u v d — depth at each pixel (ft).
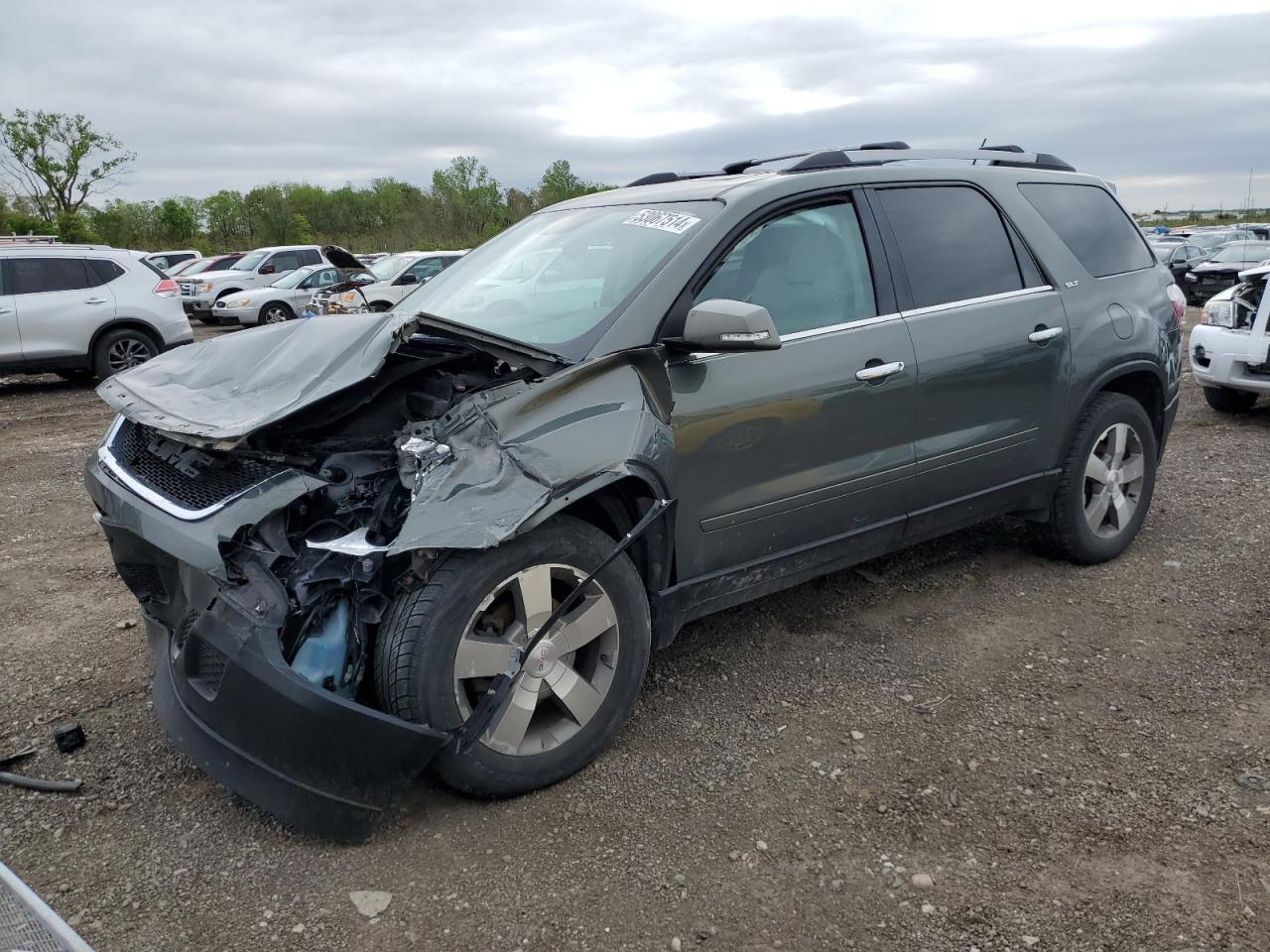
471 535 8.05
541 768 9.31
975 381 12.70
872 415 11.69
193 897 8.05
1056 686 11.45
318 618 8.61
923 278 12.51
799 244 11.52
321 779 8.16
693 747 10.27
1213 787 9.35
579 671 9.81
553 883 8.20
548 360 9.50
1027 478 13.84
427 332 10.01
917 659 12.21
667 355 10.17
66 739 10.26
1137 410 14.94
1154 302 15.28
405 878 8.27
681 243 10.75
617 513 9.85
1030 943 7.44
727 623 13.37
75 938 5.74
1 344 36.70
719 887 8.14
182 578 8.96
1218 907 7.76
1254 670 11.68
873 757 10.03
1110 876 8.16
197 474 9.07
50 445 27.45
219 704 8.35
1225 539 16.22
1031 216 14.05
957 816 9.02
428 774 9.67
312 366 9.52
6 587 15.26
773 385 10.78
